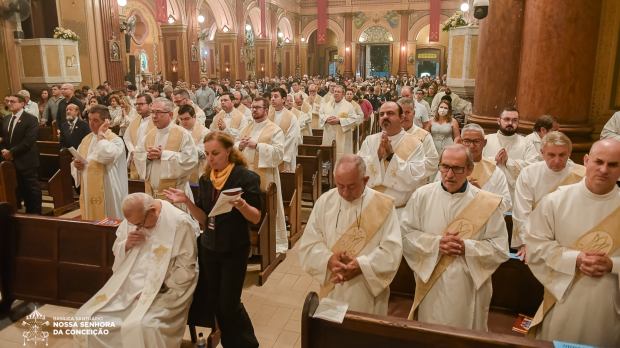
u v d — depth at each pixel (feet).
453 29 28.91
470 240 8.51
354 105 32.27
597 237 7.75
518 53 19.76
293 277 16.35
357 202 9.02
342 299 8.91
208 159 10.21
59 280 12.71
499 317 10.99
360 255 8.87
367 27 98.58
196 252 10.90
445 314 8.64
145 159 16.47
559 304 8.06
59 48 38.09
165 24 64.34
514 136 14.74
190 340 12.58
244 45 79.51
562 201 8.08
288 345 12.28
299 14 101.76
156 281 10.32
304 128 32.58
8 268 13.07
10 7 35.68
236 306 10.59
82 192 16.16
